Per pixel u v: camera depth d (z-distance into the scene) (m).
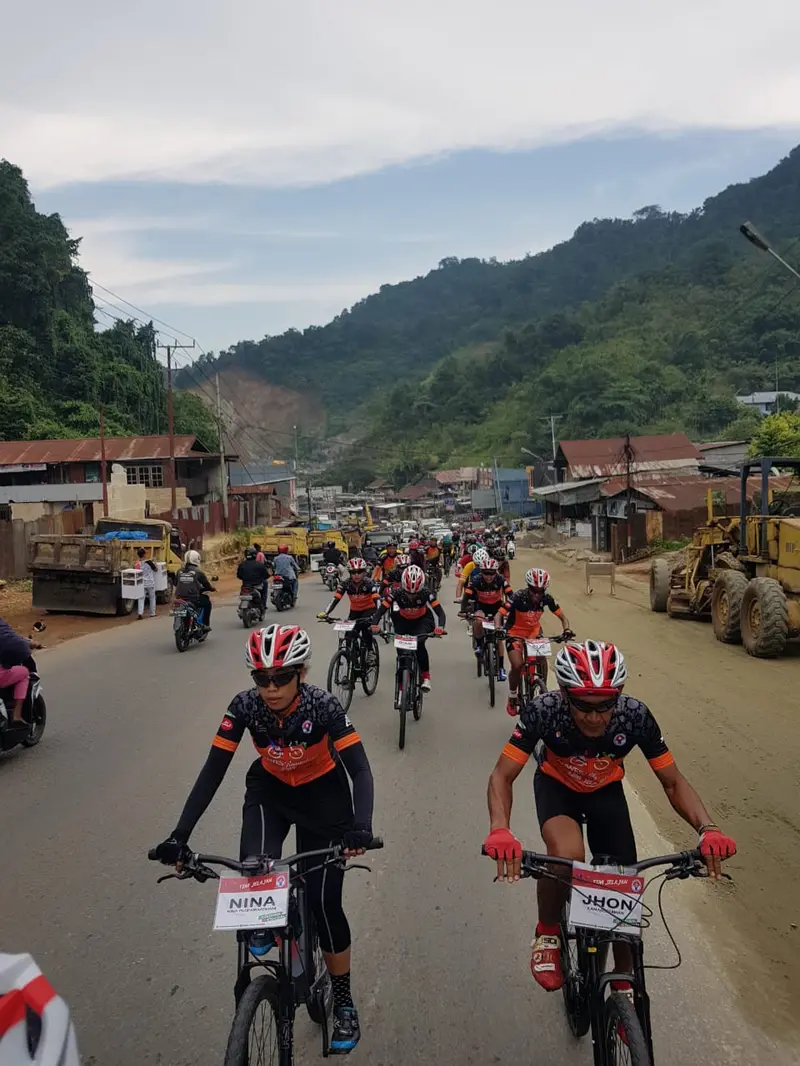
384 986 3.72
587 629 14.90
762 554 12.66
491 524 72.44
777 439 38.41
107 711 8.98
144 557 19.48
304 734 3.30
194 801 3.19
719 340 100.12
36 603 17.33
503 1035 3.37
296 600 21.19
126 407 59.03
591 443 54.78
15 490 37.12
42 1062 1.66
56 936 4.16
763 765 6.81
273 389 151.00
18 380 51.38
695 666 11.16
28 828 5.61
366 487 111.12
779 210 170.38
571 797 3.42
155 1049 3.28
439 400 129.25
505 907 4.45
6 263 52.38
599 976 2.88
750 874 4.83
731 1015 3.50
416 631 8.38
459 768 6.91
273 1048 2.82
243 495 54.69
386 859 5.08
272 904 2.83
